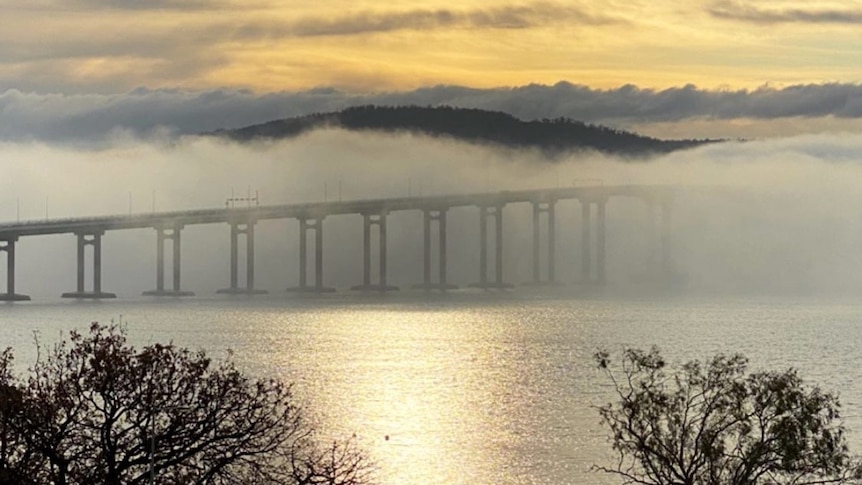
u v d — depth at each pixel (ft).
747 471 338.13
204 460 322.34
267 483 331.77
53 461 314.96
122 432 320.09
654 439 343.46
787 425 335.88
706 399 351.05
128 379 324.19
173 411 322.14
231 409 325.83
